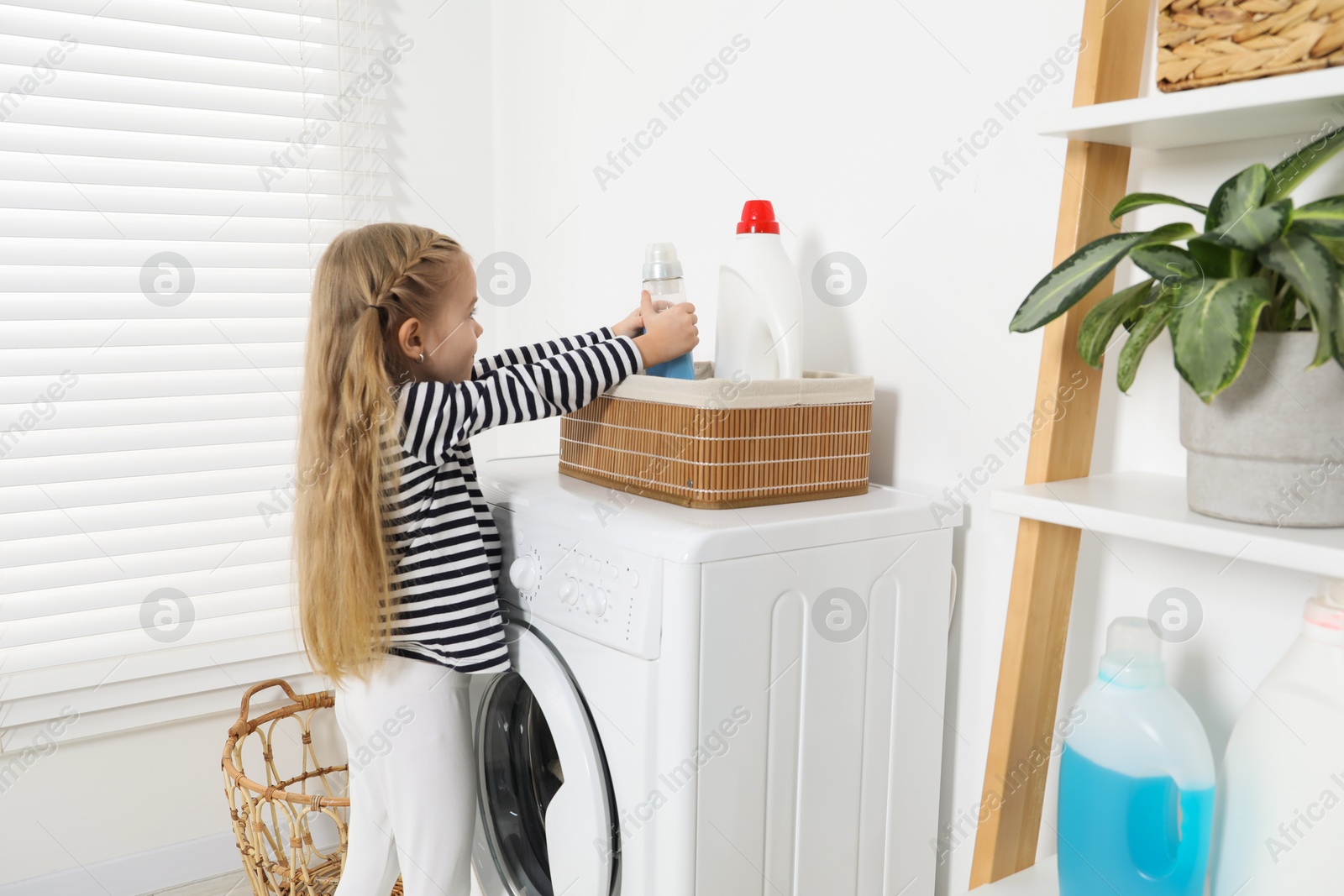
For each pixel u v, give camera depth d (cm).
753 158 144
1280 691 76
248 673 189
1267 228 63
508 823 133
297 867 171
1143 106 77
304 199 188
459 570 113
